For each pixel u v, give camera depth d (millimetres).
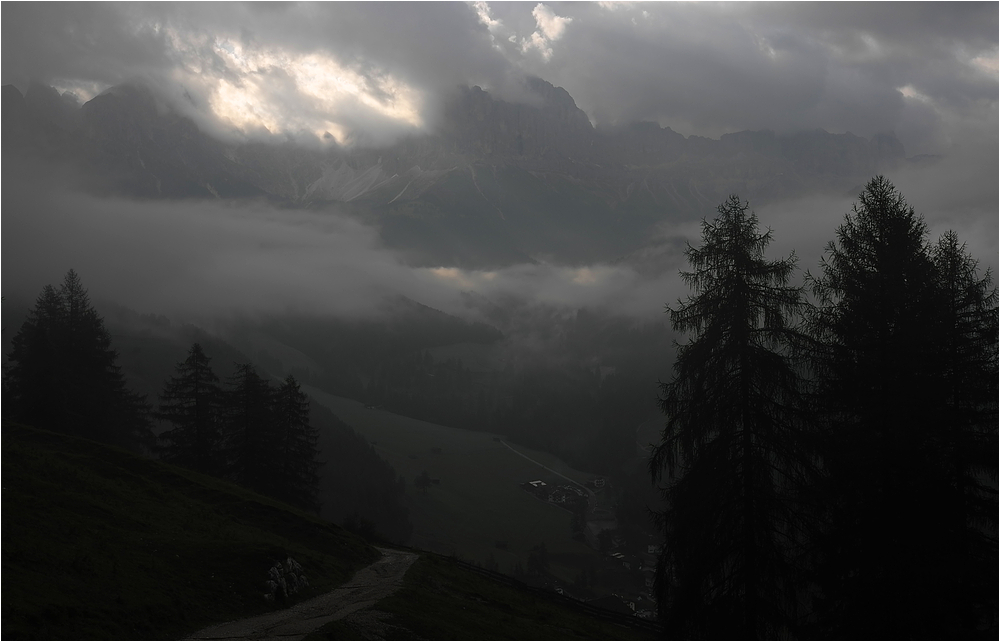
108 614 19469
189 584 24000
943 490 20375
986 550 20609
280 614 24281
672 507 21562
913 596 19422
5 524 23125
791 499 20500
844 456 20641
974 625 20016
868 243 21719
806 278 22125
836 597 20781
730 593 20312
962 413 21172
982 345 21250
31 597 18359
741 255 20594
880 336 21062
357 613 24984
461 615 27781
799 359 21141
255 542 29406
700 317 21234
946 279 21562
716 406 20656
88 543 24438
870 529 20469
